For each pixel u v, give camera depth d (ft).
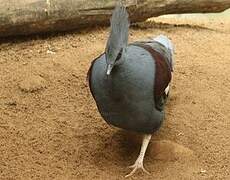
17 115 23.43
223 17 39.22
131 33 31.83
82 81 26.07
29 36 29.94
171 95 25.16
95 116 23.67
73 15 29.50
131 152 21.50
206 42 31.71
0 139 21.70
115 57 17.38
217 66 28.53
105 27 31.53
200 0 32.17
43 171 19.88
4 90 25.07
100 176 19.74
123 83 18.24
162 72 19.25
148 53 19.34
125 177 19.80
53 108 24.07
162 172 20.11
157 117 19.71
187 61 28.89
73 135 22.27
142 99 18.75
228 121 23.52
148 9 31.32
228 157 21.03
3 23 28.02
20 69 26.76
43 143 21.66
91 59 28.04
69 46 29.48
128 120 19.31
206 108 24.40
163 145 21.18
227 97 25.44
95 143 21.86
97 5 29.89
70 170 20.02
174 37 32.07
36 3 28.35
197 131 22.72
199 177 19.70
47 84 25.62
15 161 20.43
